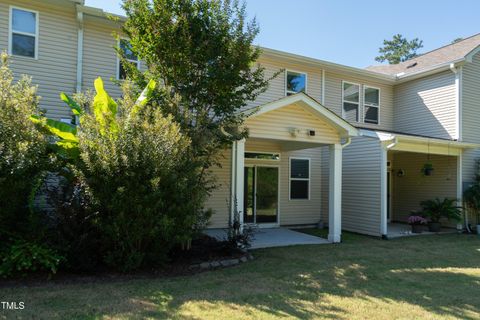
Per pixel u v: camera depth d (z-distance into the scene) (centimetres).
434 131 1359
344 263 713
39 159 567
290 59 1233
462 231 1248
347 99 1388
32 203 559
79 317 396
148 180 564
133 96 723
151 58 741
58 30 917
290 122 897
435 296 510
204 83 736
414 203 1436
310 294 507
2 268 525
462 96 1296
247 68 766
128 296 473
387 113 1498
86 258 574
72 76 926
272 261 718
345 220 1208
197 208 630
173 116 654
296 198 1301
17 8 876
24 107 550
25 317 392
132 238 573
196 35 736
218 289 517
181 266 641
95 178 554
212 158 823
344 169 1220
